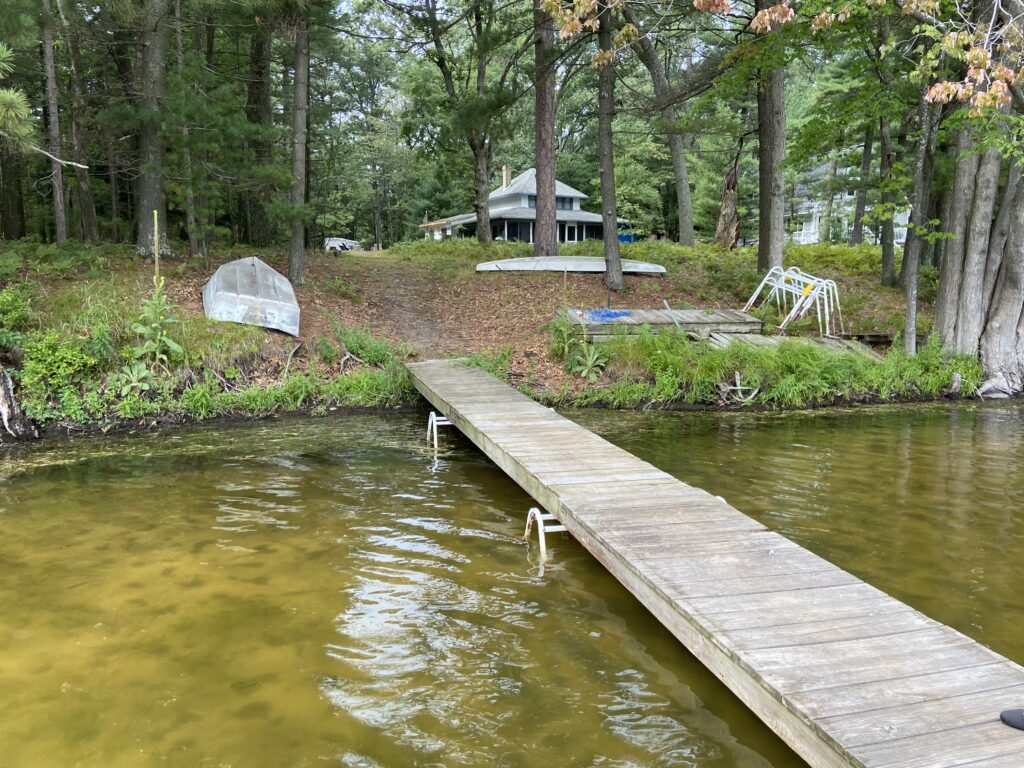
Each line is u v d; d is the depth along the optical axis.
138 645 4.32
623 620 4.70
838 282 18.83
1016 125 11.07
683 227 26.00
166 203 18.56
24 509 6.81
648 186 38.03
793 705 2.88
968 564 5.54
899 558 5.67
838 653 3.30
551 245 19.78
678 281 18.20
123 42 15.46
